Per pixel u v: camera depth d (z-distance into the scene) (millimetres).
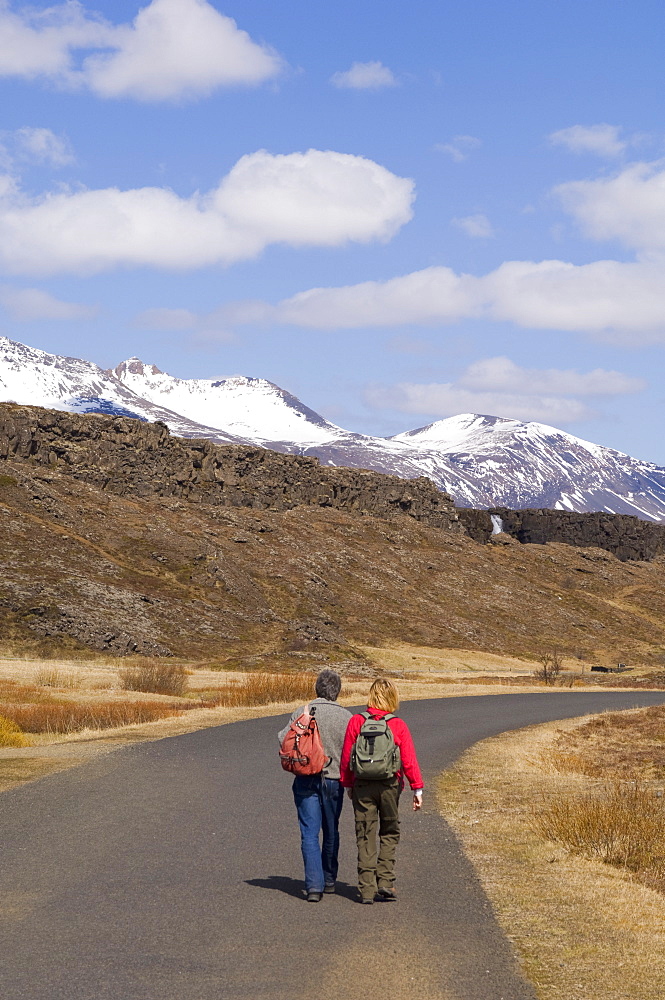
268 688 34906
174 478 126500
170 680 40031
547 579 151625
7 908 7109
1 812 11016
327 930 6703
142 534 103812
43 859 8727
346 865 8969
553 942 6555
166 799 12133
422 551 140625
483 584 133000
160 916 6953
